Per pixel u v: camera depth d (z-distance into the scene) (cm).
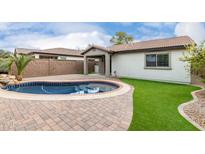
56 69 2241
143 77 1670
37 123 462
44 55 2677
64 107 611
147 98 771
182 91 960
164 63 1480
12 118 496
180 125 448
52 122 470
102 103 674
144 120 486
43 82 1454
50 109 586
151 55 1585
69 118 500
